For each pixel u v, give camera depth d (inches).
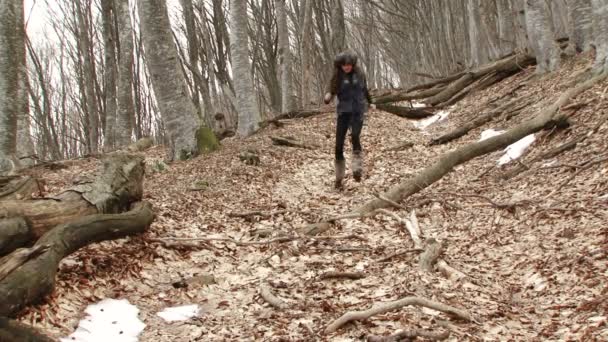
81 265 183.6
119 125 702.5
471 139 463.2
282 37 794.8
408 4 1454.2
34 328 132.7
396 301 160.7
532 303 175.6
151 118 1333.7
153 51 477.1
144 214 219.5
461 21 1358.3
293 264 215.2
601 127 325.4
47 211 183.5
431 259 208.7
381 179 374.6
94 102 1037.2
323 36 1120.8
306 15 846.5
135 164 230.1
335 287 189.6
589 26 593.3
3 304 139.5
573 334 144.8
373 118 627.8
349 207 310.5
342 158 345.4
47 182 392.2
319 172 408.8
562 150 323.9
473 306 171.8
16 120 438.9
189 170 407.5
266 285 189.9
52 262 160.1
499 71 680.4
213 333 155.3
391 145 497.4
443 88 737.6
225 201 317.1
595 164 283.1
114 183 215.6
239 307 175.6
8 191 203.5
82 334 148.9
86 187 207.6
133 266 193.2
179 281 189.9
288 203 319.6
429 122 634.2
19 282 146.0
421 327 153.6
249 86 620.4
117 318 161.8
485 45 1053.8
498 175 331.6
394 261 214.8
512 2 1013.2
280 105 1117.1
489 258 221.0
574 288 176.4
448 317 162.4
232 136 679.7
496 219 261.6
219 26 987.3
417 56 1557.6
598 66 431.8
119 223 199.5
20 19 453.1
